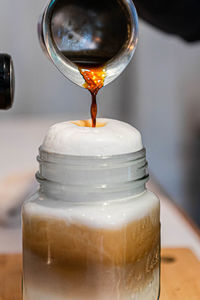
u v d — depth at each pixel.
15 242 0.59
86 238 0.37
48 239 0.38
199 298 0.47
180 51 1.86
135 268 0.38
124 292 0.38
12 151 1.05
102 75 0.42
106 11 0.42
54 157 0.37
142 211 0.38
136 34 0.42
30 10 1.71
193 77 1.89
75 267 0.38
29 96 1.80
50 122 1.57
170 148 1.94
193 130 1.94
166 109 1.92
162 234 0.60
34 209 0.38
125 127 0.39
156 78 1.89
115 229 0.37
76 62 0.42
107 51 0.42
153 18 0.73
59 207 0.38
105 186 0.37
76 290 0.38
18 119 1.71
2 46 1.72
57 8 0.40
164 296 0.47
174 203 0.70
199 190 1.91
